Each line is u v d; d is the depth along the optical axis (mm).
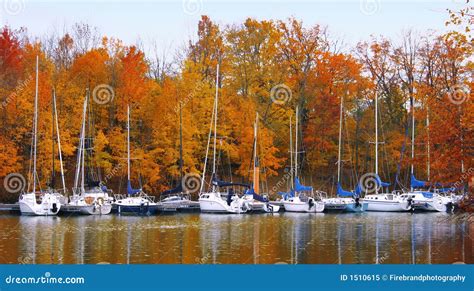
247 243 40219
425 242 40625
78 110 69500
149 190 69625
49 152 66312
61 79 71250
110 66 72250
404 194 69000
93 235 43875
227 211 63875
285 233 45875
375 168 74438
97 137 67625
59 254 35281
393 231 47312
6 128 65250
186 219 57125
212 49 81125
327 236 44000
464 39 25734
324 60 79375
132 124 71688
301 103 78625
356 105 80188
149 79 77688
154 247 38188
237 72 80188
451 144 27625
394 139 76125
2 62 69188
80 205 60250
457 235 44531
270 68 80188
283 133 78875
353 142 79438
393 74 79062
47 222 53125
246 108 74438
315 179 79562
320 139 77312
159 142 69688
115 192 71438
